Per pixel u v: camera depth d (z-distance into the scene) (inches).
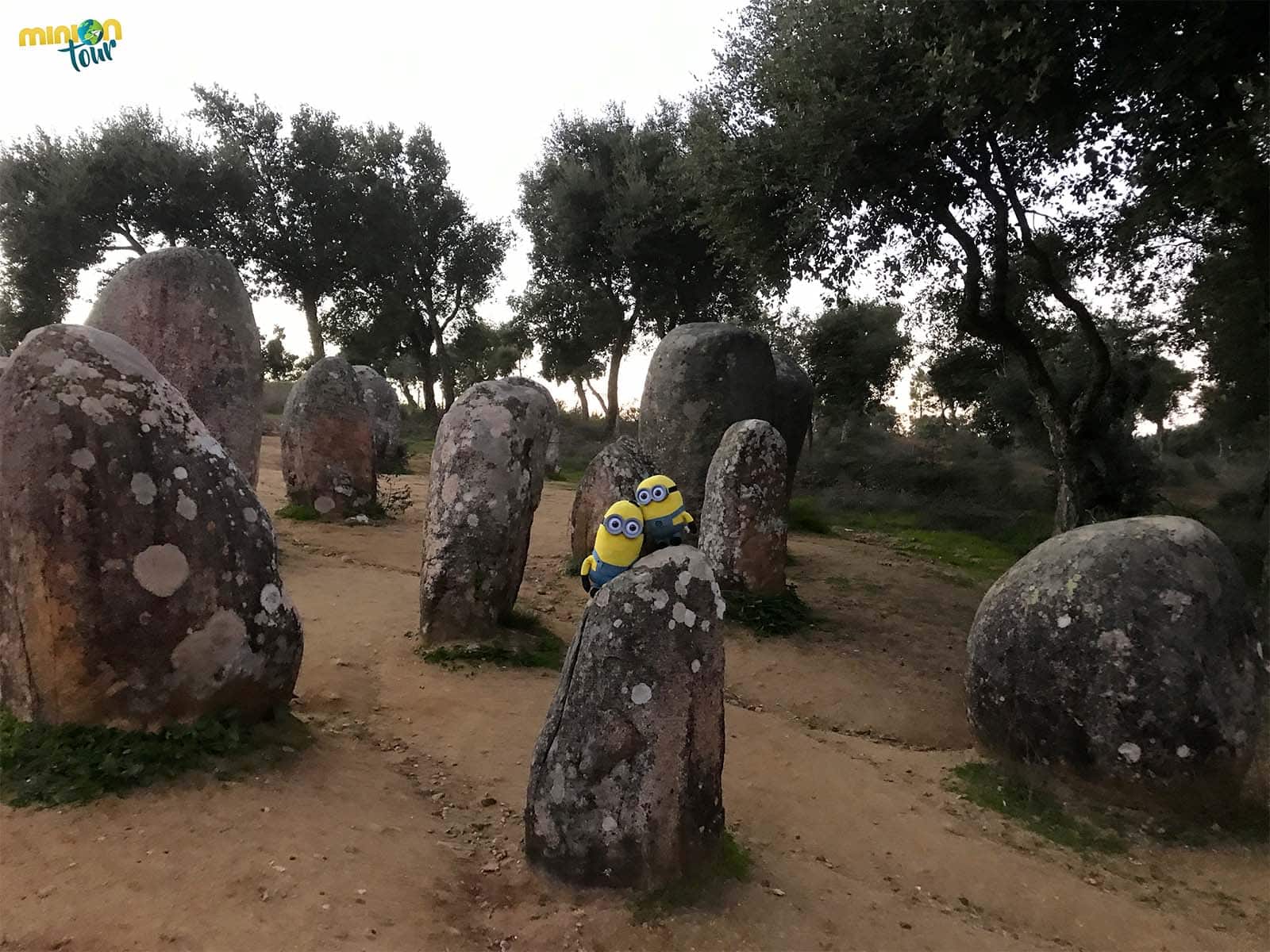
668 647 143.3
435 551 273.3
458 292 1342.3
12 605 160.4
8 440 159.5
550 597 358.9
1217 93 352.8
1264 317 492.7
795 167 415.2
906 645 349.1
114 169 962.1
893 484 865.5
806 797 204.4
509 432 279.6
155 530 163.9
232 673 171.5
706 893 142.9
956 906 161.5
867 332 1044.5
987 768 224.2
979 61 345.1
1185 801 197.9
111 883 121.0
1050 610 216.2
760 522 364.5
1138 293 570.6
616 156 1042.1
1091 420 544.1
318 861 136.1
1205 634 200.7
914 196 460.8
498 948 125.6
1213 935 157.3
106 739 156.3
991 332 513.0
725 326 493.0
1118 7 335.0
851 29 384.5
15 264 979.3
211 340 371.2
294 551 397.1
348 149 1190.3
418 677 248.8
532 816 145.7
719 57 484.1
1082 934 155.9
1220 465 1165.1
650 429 490.9
